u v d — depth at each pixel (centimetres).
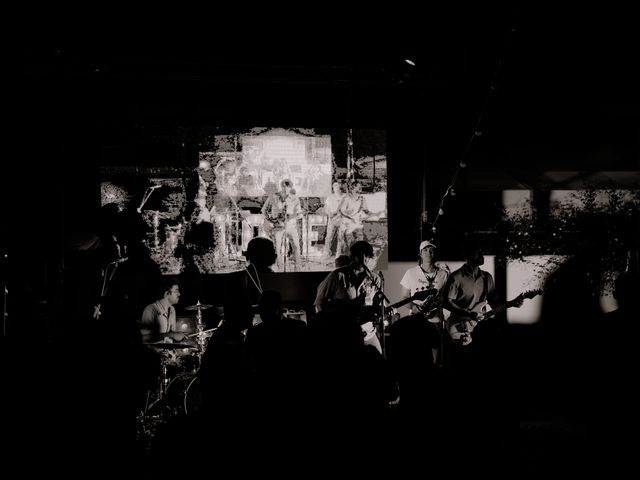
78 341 297
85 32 644
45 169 694
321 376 267
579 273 775
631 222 776
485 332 456
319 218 730
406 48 686
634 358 312
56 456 276
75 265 678
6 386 284
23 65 642
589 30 696
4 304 642
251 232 720
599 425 321
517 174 771
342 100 744
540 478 407
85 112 706
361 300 602
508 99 762
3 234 680
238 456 237
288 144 732
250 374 268
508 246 771
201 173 717
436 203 761
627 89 754
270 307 403
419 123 757
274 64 677
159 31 654
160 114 719
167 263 703
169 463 232
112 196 704
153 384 309
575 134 774
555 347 762
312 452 251
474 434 395
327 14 660
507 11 671
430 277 697
